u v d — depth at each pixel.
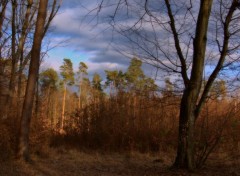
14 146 13.47
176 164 11.42
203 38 11.24
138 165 13.57
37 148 15.60
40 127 15.89
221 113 14.69
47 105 17.48
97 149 18.47
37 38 13.33
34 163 12.91
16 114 14.49
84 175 11.48
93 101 19.84
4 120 14.18
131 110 18.88
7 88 15.80
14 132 13.80
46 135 16.20
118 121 18.75
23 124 13.04
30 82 13.21
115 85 20.09
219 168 12.15
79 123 19.47
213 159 13.65
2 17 16.42
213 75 11.28
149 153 17.20
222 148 14.52
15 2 17.09
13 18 17.02
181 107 11.33
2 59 16.14
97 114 19.31
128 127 18.42
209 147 13.80
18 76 16.77
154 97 15.05
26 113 13.09
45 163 13.29
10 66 16.44
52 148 17.27
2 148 13.01
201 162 11.80
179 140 11.34
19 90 16.67
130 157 16.06
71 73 50.84
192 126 11.23
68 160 14.52
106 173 11.77
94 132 18.98
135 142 18.14
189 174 10.77
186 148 11.24
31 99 13.20
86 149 18.39
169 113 18.44
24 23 17.28
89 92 22.44
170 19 11.18
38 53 13.35
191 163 11.27
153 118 18.44
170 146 18.03
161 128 18.17
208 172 11.30
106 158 15.59
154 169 12.21
